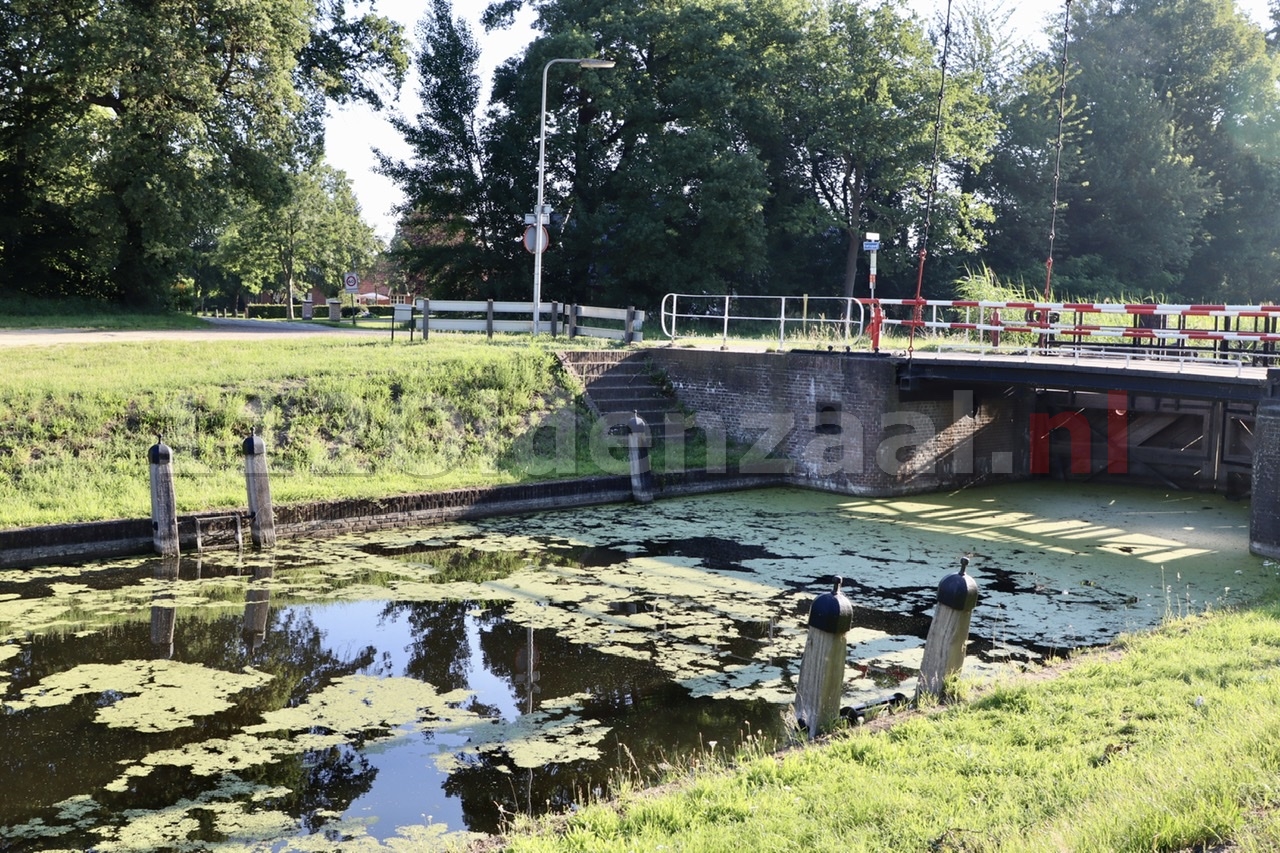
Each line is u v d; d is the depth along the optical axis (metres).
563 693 9.43
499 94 42.91
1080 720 7.26
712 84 38.66
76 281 35.72
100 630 10.96
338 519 15.41
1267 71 56.66
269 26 31.88
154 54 29.41
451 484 17.02
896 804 5.95
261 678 9.72
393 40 38.91
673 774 7.39
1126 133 52.97
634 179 38.44
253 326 31.17
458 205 43.03
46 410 15.81
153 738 8.34
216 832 6.87
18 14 30.84
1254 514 14.52
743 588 12.93
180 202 31.16
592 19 39.47
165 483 13.73
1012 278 49.78
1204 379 14.83
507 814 7.09
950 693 8.48
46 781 7.57
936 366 18.30
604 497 18.02
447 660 10.27
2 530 13.02
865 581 13.31
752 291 46.25
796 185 44.38
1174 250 52.97
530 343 22.69
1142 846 4.75
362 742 8.33
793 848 5.46
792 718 8.84
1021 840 5.11
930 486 19.70
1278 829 4.65
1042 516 17.42
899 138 41.53
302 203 54.81
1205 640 9.32
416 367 19.70
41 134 32.44
